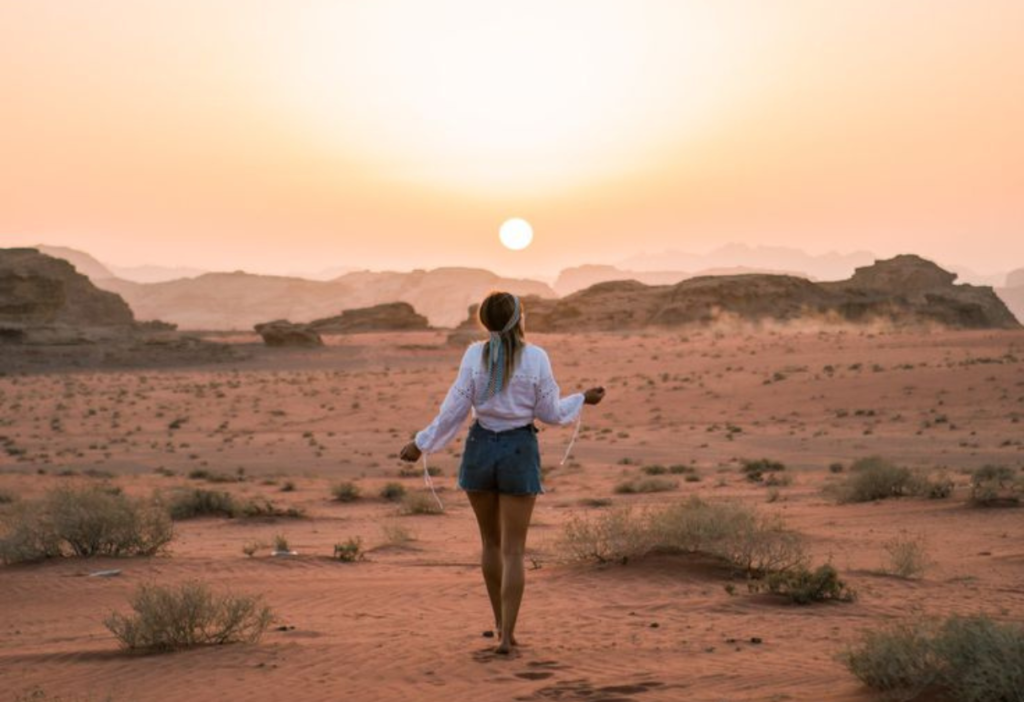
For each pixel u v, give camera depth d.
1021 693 4.30
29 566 14.92
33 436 76.94
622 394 91.56
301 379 123.00
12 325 175.12
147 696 5.71
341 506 32.09
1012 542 16.97
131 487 39.81
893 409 73.31
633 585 10.70
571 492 36.44
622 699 5.05
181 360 157.38
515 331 6.06
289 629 8.33
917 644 4.89
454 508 29.69
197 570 14.09
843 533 18.56
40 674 6.66
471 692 5.32
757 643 6.94
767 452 55.25
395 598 10.48
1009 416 66.31
